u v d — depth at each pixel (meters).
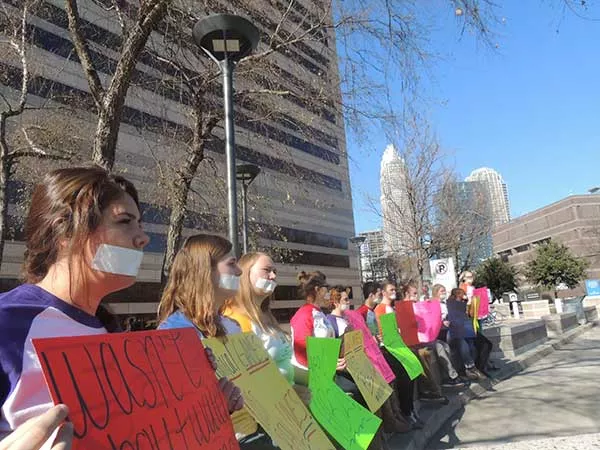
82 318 1.53
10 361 1.30
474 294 11.10
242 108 10.48
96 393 1.33
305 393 3.49
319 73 9.95
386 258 37.47
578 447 4.21
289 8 8.97
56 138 12.32
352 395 4.71
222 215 12.20
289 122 10.68
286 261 16.92
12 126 14.16
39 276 1.57
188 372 1.81
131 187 1.76
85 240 1.52
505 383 8.98
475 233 32.59
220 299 2.73
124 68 7.07
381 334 5.99
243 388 2.56
